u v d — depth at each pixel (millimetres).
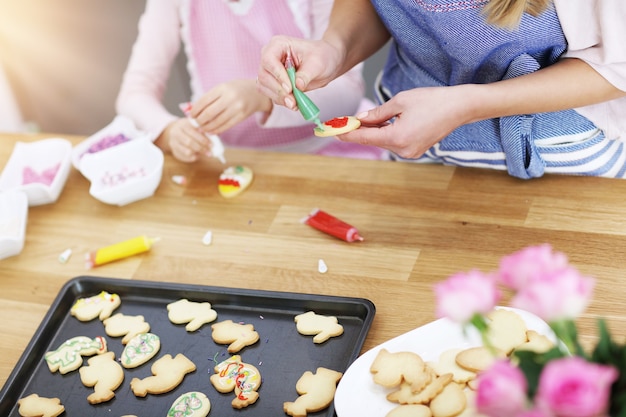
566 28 1248
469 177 1451
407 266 1284
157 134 1736
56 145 1718
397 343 1098
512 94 1253
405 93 1276
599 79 1248
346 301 1216
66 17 2799
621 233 1263
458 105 1249
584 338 1093
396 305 1220
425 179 1466
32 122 2920
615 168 1439
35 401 1174
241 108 1596
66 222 1540
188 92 2838
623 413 670
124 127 1740
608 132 1400
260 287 1304
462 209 1378
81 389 1188
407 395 1015
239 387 1125
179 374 1166
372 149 1999
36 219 1560
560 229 1294
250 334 1210
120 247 1414
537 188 1393
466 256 1280
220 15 1849
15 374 1208
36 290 1386
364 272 1291
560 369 610
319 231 1394
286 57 1401
